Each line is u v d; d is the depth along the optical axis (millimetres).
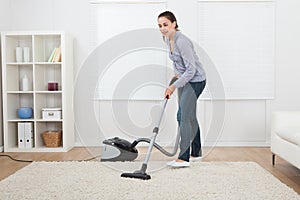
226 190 2811
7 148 4773
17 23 5117
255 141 5117
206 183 3004
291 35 5078
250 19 5066
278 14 5070
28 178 3174
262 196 2664
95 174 3283
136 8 5066
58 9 5117
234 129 5105
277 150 3756
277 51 5082
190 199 2602
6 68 4777
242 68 5082
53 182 3033
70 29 5121
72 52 5055
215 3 5055
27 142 4793
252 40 5074
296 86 5090
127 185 2930
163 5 5062
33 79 4789
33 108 5121
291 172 3553
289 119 3814
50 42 5109
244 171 3428
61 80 5043
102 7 5090
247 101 5105
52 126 5141
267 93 5098
